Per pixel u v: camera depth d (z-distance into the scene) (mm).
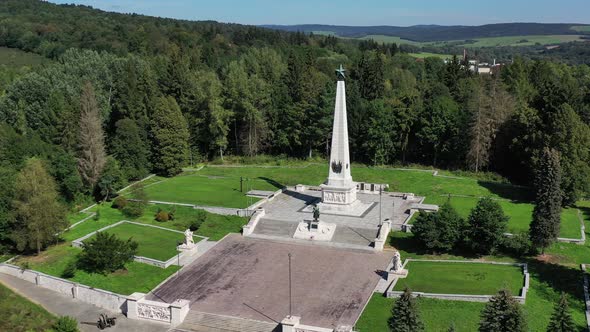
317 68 161000
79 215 85500
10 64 169500
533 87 132375
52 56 183625
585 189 86562
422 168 112312
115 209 88562
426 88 134500
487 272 62188
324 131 117438
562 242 71000
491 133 107062
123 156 103875
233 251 72688
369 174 107938
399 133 115000
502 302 41250
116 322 55625
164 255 70000
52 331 53531
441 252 70000
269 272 65938
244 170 113688
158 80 125062
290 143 122438
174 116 109000
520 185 99562
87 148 91625
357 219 82188
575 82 125500
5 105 115438
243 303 58188
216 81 122000
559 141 89938
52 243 74062
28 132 104875
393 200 92062
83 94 95625
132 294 57188
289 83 129625
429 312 53812
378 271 65375
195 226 80625
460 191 95812
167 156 108000
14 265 67062
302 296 59500
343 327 49250
